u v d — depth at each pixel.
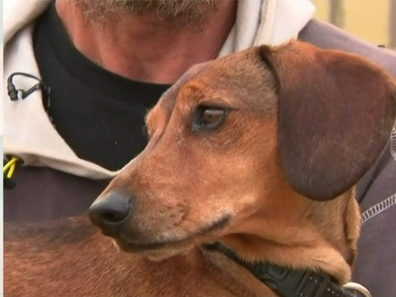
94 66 1.19
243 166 1.00
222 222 0.99
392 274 1.14
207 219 0.99
